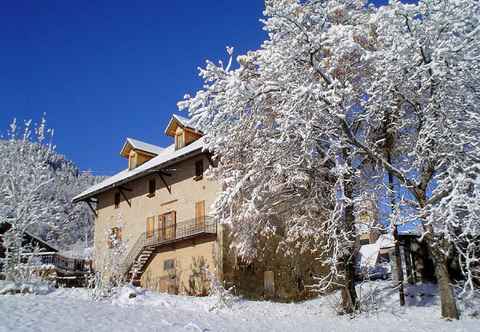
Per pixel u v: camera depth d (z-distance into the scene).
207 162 24.77
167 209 26.83
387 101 13.95
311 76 14.56
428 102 13.73
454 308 13.79
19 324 9.55
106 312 12.38
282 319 15.48
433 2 12.88
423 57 13.17
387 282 21.41
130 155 32.72
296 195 17.33
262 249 21.70
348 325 13.84
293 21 14.15
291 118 13.59
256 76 16.14
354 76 16.00
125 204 30.28
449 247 13.95
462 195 11.72
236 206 17.20
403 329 12.39
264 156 15.53
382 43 15.14
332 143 13.91
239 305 18.56
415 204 14.13
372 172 16.95
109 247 20.69
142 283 26.62
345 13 16.38
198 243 23.86
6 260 17.36
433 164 14.02
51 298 14.35
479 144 13.33
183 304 17.88
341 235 14.72
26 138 19.55
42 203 19.02
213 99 15.78
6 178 18.58
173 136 29.55
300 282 24.89
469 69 12.97
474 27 13.34
